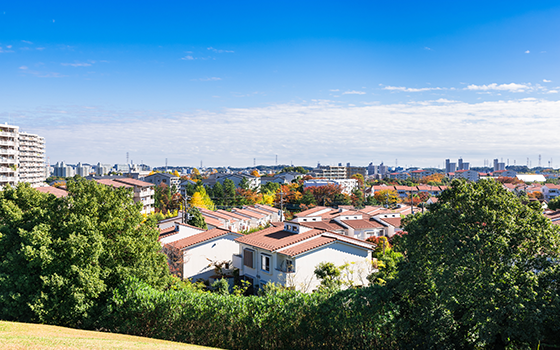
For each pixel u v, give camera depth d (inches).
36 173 6107.3
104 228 925.8
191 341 785.6
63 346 591.5
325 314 726.5
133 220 973.2
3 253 912.3
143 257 954.1
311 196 4421.8
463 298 589.0
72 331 781.9
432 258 646.5
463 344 639.1
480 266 572.1
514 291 548.1
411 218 753.6
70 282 841.5
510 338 595.8
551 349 635.5
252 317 746.2
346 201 4500.5
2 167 3811.5
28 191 1098.1
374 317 706.2
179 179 5753.0
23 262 861.2
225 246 1534.2
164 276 999.6
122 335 797.9
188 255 1449.3
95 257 844.6
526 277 567.5
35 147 6063.0
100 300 890.1
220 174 7086.6
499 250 574.2
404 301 717.9
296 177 7455.7
